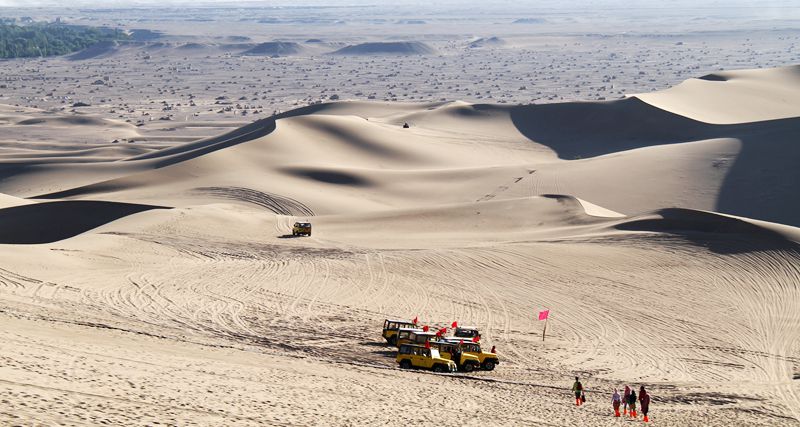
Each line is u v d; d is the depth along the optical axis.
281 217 131.00
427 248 101.62
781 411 52.19
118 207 129.38
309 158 183.12
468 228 120.88
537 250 96.56
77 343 43.59
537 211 127.75
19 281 70.88
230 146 182.62
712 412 50.31
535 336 68.75
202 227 114.50
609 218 117.50
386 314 72.50
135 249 95.00
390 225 122.44
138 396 32.88
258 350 53.84
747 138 179.75
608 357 64.12
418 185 166.25
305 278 84.19
